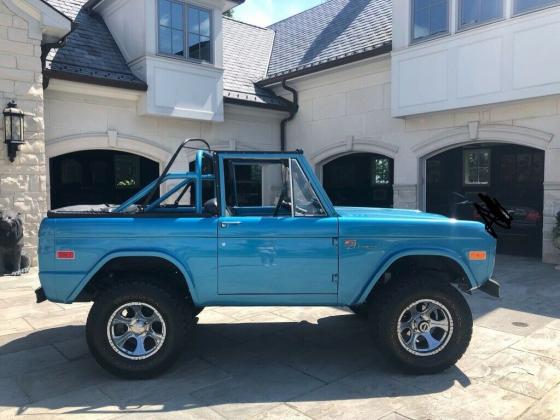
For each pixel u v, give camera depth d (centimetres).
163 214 422
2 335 525
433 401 367
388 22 1190
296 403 366
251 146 1272
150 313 419
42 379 412
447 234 427
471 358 448
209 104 1129
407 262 453
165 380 409
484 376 410
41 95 871
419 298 409
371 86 1130
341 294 425
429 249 423
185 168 1139
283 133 1334
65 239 414
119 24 1113
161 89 1050
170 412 353
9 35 833
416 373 414
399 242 424
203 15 1119
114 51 1098
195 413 351
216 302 423
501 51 863
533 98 846
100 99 1009
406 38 1007
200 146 1166
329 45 1281
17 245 816
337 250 420
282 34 1597
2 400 373
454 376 411
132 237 414
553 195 877
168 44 1062
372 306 431
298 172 438
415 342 415
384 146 1113
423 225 427
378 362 447
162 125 1103
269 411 353
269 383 402
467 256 429
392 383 400
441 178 1217
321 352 473
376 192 1295
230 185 500
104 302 403
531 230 1034
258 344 496
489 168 1141
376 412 351
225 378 412
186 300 439
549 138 865
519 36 840
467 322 412
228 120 1221
